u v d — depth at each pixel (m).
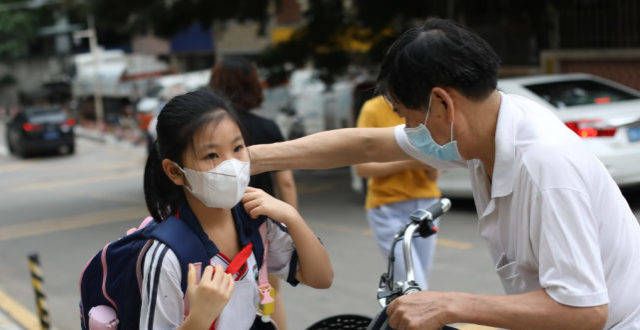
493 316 1.62
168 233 1.74
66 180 14.88
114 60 30.95
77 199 11.88
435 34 1.69
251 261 1.86
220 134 1.73
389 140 2.15
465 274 5.71
